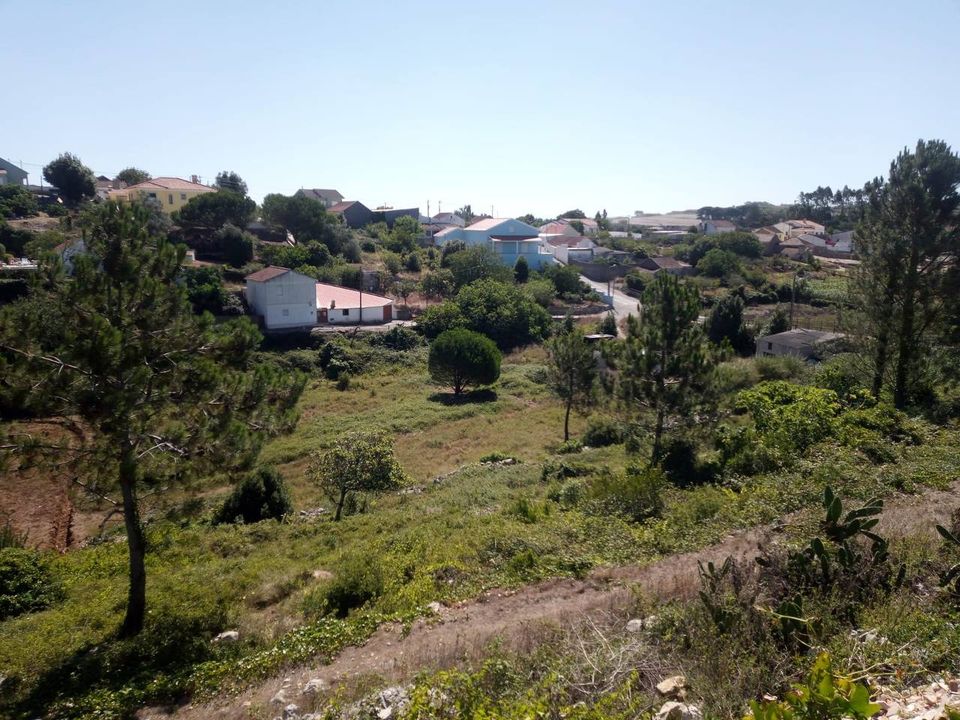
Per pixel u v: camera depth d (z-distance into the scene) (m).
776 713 3.71
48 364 9.38
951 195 20.44
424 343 48.31
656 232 114.12
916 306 21.62
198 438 10.23
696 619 6.54
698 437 17.70
